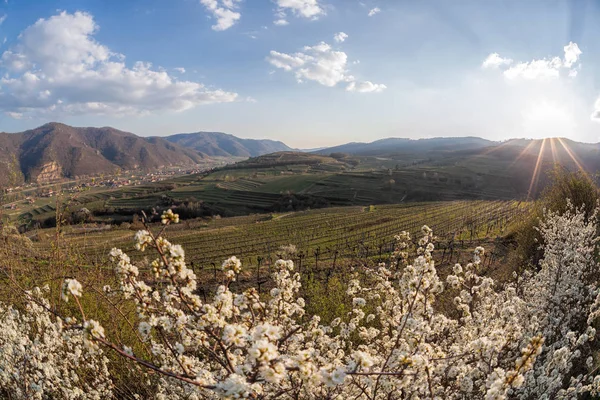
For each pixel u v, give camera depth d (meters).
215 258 44.41
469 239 34.75
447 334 6.06
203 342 3.63
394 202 109.00
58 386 4.88
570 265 8.02
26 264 8.00
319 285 15.73
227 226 72.06
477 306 6.78
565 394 4.23
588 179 18.11
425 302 5.00
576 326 7.25
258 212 110.94
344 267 26.45
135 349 6.21
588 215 16.69
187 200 112.38
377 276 6.62
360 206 100.19
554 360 4.18
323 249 40.38
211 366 5.38
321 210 93.00
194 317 3.46
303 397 4.14
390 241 43.16
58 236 8.05
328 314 10.55
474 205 78.50
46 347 5.11
